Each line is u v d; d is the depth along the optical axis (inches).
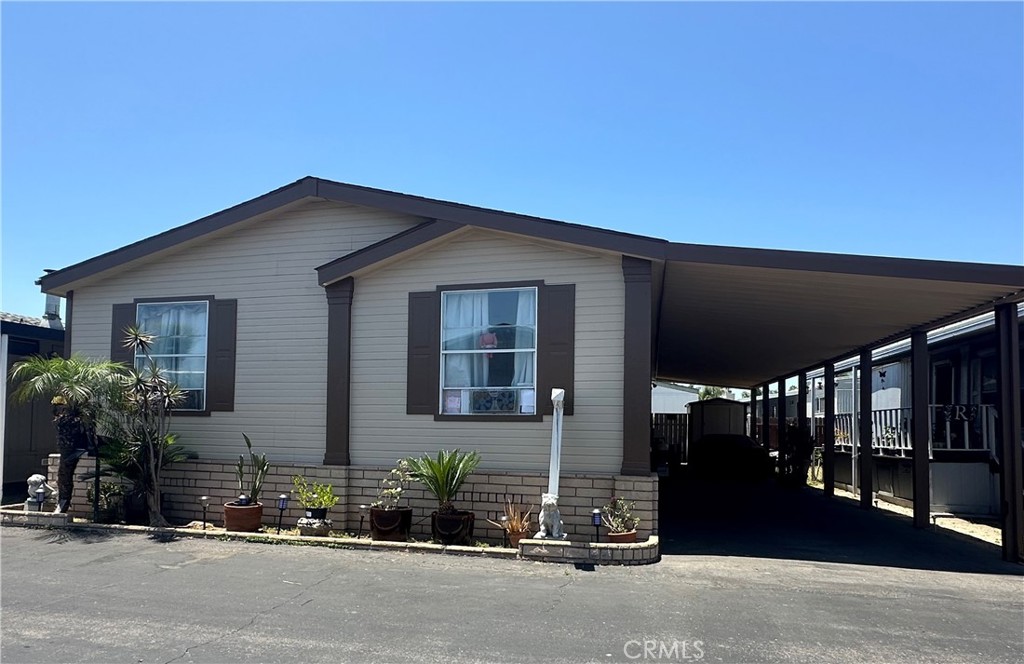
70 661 196.1
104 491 405.4
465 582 276.7
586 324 355.3
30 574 290.5
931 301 367.6
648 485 335.3
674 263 341.7
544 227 353.7
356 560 313.4
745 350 655.1
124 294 442.6
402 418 379.9
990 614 245.8
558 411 337.1
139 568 299.9
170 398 390.6
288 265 414.9
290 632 218.7
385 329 386.6
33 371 413.7
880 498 605.9
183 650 203.6
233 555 323.6
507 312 370.0
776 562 324.5
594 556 309.0
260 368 411.2
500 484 354.9
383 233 406.0
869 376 557.6
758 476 854.5
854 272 316.8
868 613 243.4
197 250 430.9
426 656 199.0
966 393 599.2
